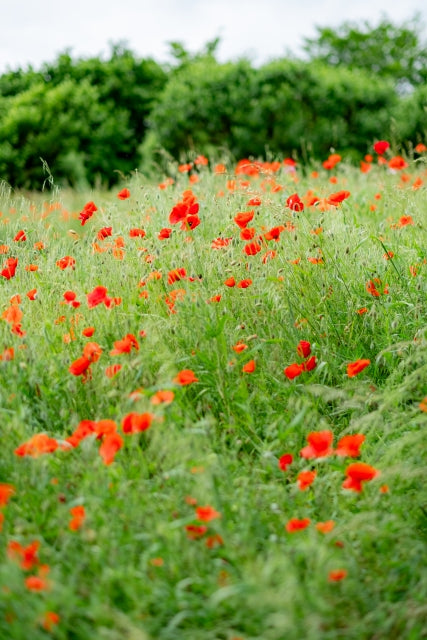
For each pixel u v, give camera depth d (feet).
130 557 6.08
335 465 7.21
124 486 6.57
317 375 9.27
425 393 8.61
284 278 10.79
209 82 43.37
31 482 6.82
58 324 9.89
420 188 14.07
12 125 44.96
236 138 43.09
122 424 6.60
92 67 61.82
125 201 16.92
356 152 42.55
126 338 8.17
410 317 10.07
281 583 5.58
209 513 5.82
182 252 11.07
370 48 91.71
